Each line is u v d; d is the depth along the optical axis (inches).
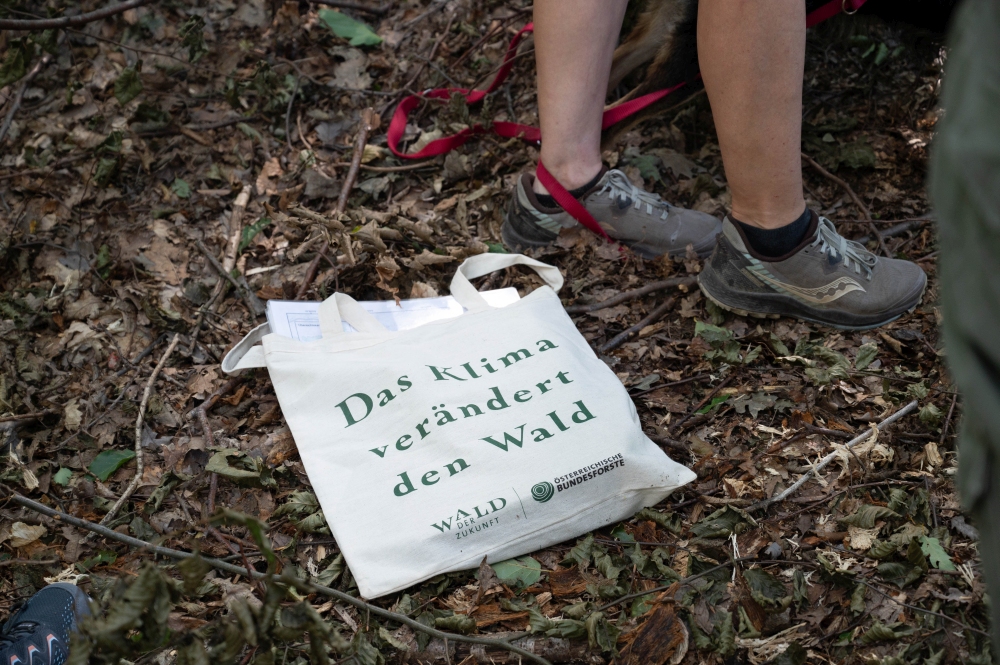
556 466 63.1
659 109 89.5
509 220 91.7
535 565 62.4
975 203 23.2
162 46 120.0
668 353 80.0
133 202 100.3
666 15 82.1
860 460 66.7
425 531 61.0
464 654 57.5
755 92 67.7
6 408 77.0
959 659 53.9
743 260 78.0
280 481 70.8
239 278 90.7
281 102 109.6
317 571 63.5
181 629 57.2
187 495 70.0
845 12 82.8
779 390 74.6
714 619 57.8
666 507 66.5
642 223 86.7
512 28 118.9
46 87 114.0
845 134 101.0
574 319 84.5
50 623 58.3
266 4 124.9
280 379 70.8
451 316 78.5
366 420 67.7
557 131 82.8
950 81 25.6
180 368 82.4
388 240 92.4
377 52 118.8
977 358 23.9
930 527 61.8
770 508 65.4
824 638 56.2
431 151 101.2
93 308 87.7
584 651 56.9
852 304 77.5
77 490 70.7
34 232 95.7
